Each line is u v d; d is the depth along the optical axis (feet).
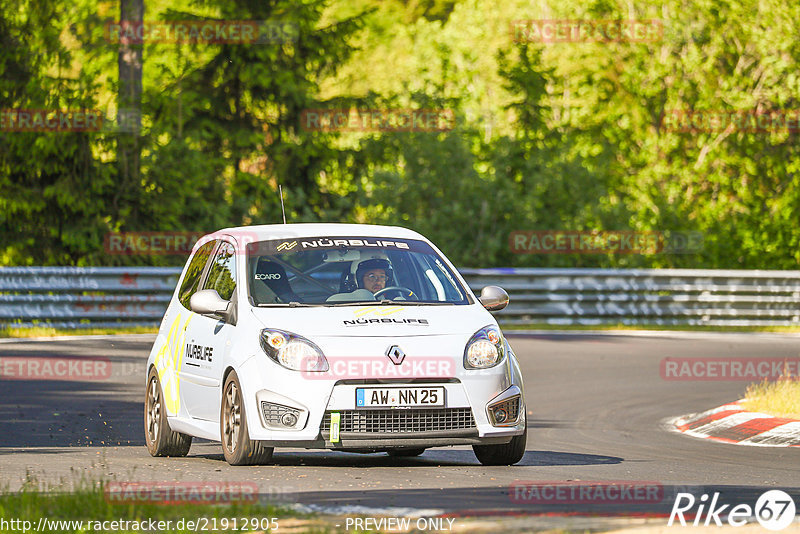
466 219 341.82
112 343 223.30
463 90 392.47
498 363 100.01
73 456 111.65
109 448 119.96
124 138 316.40
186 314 113.39
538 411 157.28
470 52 433.48
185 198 332.80
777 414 141.69
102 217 318.24
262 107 371.15
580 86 408.46
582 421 148.25
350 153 377.50
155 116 353.92
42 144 302.86
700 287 294.87
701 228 366.22
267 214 361.92
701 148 400.47
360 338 97.55
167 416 112.47
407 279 107.96
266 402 96.53
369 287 106.22
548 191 356.18
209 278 112.57
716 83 398.21
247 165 381.81
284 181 370.94
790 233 347.97
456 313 103.19
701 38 393.91
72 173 311.47
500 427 98.99
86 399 157.48
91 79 310.04
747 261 351.05
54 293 255.09
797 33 389.19
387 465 105.50
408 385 96.53
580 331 273.33
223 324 104.12
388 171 348.79
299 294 104.47
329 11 476.95
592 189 355.97
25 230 316.19
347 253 108.99
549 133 382.83
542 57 407.64
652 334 268.00
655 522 71.51
